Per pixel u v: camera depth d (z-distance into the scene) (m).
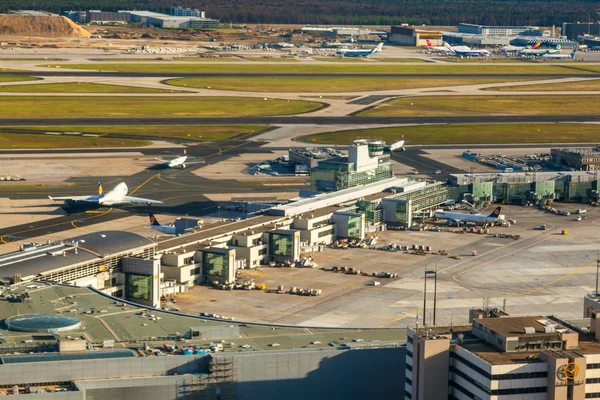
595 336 198.38
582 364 179.75
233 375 198.88
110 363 193.50
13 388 185.12
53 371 190.12
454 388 190.38
